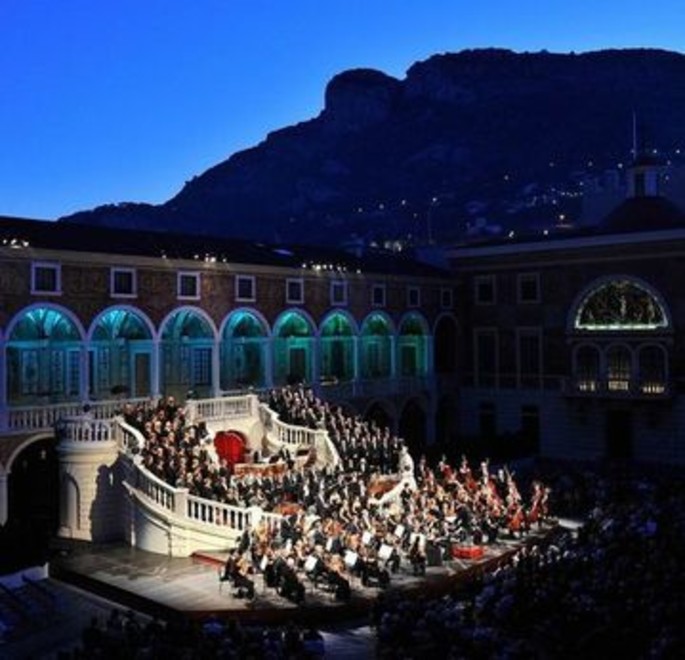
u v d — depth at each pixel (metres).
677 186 62.44
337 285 48.66
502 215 172.38
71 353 38.75
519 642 18.28
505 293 54.75
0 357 32.31
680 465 47.47
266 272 44.19
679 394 47.50
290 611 22.45
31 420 32.84
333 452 36.25
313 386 46.12
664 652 16.12
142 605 23.47
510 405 54.53
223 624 20.64
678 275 47.38
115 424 31.28
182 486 28.34
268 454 38.16
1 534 26.19
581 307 51.28
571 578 22.84
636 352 48.94
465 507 29.94
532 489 39.59
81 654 17.28
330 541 24.98
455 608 20.66
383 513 29.44
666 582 20.81
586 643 18.08
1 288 32.44
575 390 50.81
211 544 27.61
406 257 60.53
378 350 52.75
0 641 20.55
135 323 40.47
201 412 36.78
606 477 43.84
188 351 43.19
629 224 53.56
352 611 23.00
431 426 54.22
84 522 30.56
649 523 27.91
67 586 25.80
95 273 36.12
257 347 46.53
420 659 17.58
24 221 38.69
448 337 56.50
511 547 29.61
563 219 143.12
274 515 27.02
